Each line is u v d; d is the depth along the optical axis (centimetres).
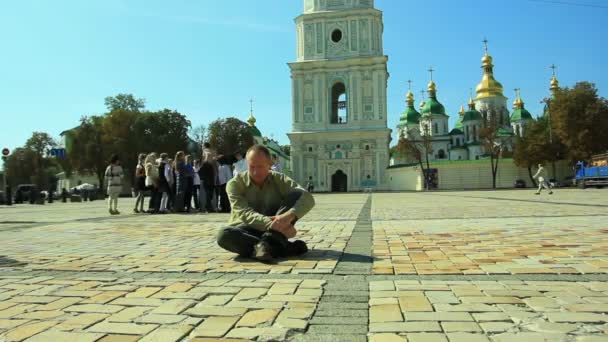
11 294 423
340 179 6069
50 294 420
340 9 6109
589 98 5053
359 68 5984
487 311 342
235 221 609
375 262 544
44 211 2166
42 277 499
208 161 1723
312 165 6053
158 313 355
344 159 5969
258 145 614
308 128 6088
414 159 7619
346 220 1184
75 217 1568
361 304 368
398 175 5975
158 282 460
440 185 5644
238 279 467
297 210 584
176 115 6631
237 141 6894
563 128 5106
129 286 444
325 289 418
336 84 6291
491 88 8294
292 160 6069
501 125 7906
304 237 815
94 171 6750
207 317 344
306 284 438
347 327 316
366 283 439
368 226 999
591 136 4944
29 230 1084
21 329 324
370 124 5988
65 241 828
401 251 623
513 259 541
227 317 342
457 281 438
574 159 5134
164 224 1181
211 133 6944
